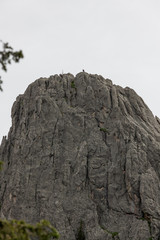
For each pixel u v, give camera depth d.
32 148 104.81
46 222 29.92
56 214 92.88
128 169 98.88
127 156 100.69
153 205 93.69
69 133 106.69
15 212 95.00
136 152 101.38
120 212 94.81
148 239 89.00
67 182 98.50
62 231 90.12
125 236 90.25
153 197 95.06
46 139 105.69
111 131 107.25
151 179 97.56
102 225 93.00
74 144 105.12
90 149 103.56
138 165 99.69
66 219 92.31
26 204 96.06
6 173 106.50
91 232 90.19
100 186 98.38
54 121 108.56
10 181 100.75
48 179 99.44
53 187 98.12
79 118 109.31
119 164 100.94
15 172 101.69
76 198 95.88
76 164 100.81
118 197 96.88
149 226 91.31
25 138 107.69
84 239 89.31
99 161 101.75
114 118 109.88
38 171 101.06
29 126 109.94
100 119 110.06
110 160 102.31
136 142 104.62
